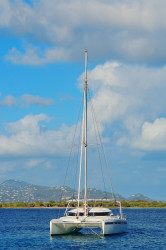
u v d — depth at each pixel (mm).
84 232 72250
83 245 56344
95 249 53156
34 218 138500
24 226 96062
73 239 62000
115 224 62312
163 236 70188
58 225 60469
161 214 175000
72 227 61812
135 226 96562
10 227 92500
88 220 59219
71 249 53125
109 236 61812
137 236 68125
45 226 95938
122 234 66188
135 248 54812
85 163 65625
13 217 146375
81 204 80875
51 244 57375
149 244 58656
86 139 66812
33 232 77812
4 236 70000
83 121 67750
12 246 56438
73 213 63125
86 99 68438
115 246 55844
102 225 59156
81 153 67250
